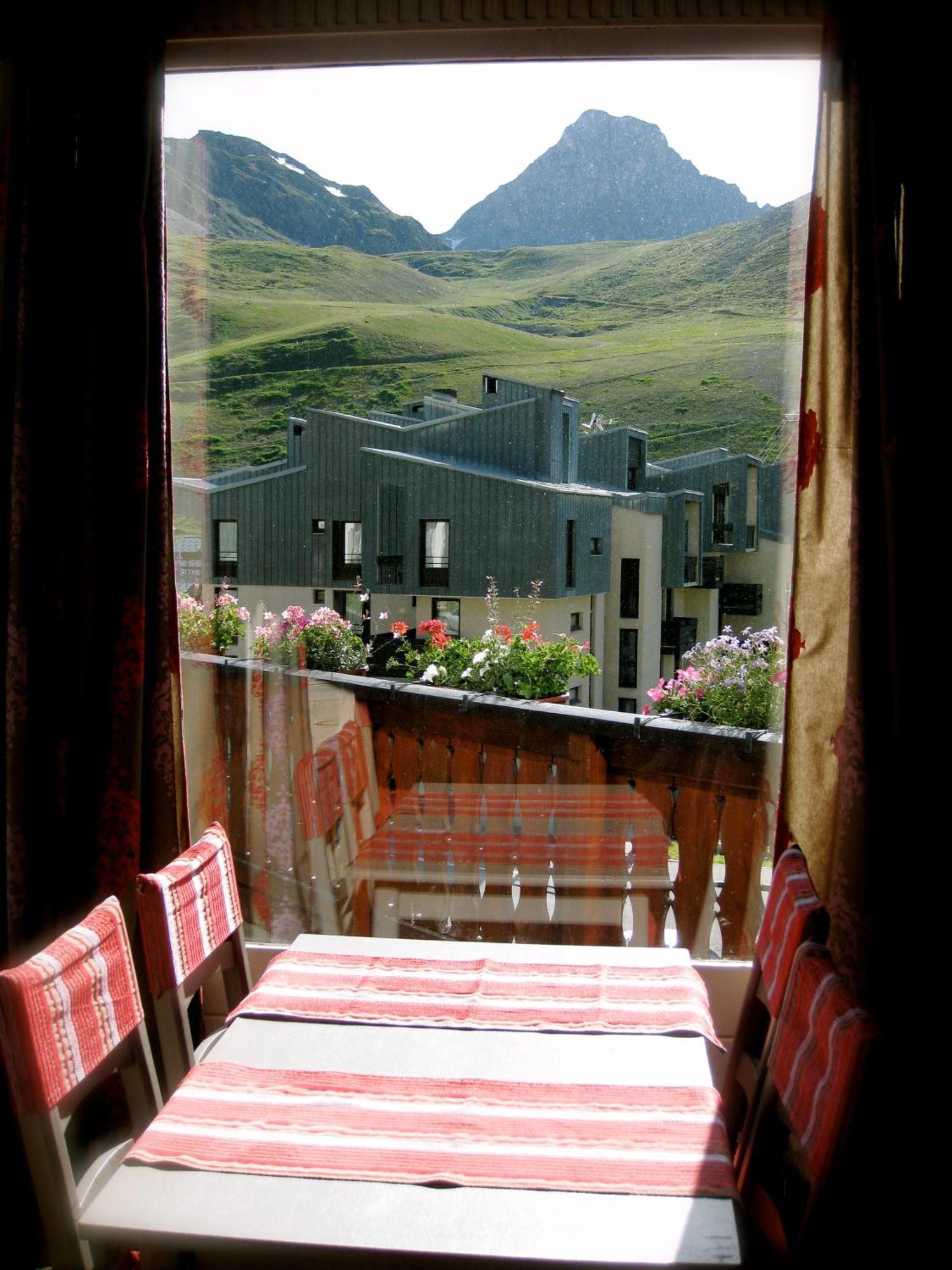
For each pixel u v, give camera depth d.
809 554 2.02
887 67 1.83
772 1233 1.36
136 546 2.08
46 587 2.07
